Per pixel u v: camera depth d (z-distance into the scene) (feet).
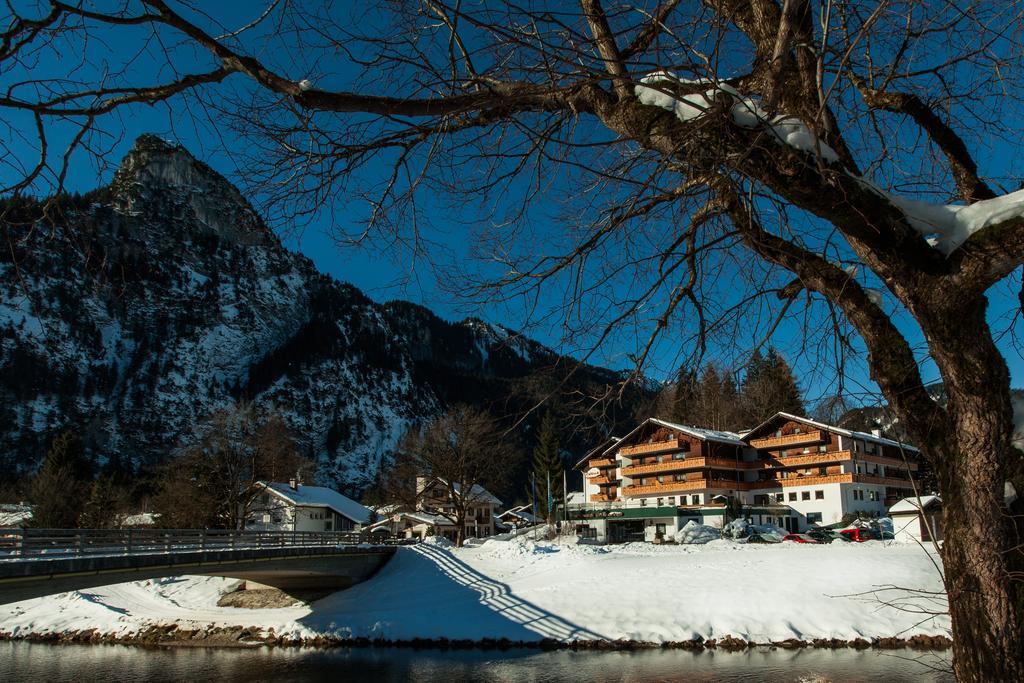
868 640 84.07
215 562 104.68
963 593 14.51
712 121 13.20
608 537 201.05
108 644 111.75
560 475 217.97
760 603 96.27
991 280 14.24
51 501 218.79
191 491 187.01
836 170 13.61
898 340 16.16
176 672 86.33
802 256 16.87
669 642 90.79
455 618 107.65
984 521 14.37
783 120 13.39
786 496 198.80
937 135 19.03
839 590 96.53
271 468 195.72
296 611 124.06
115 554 90.74
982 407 14.62
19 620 127.34
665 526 197.16
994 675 13.78
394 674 81.92
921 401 15.70
